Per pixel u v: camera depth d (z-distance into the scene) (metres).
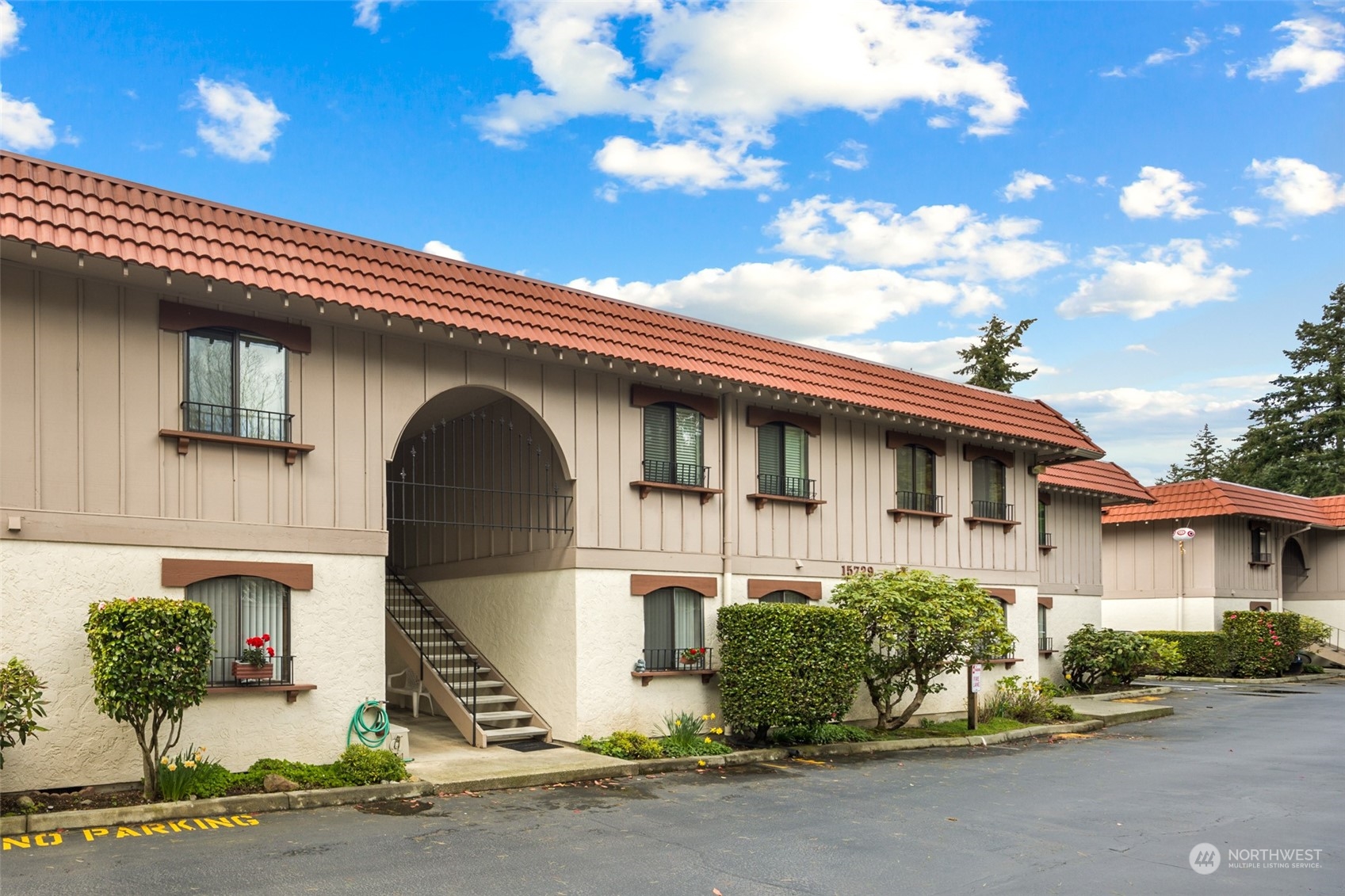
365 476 12.38
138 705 9.37
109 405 10.57
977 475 20.33
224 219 11.30
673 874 8.29
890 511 18.33
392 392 12.68
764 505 16.42
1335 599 35.47
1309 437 49.31
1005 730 17.39
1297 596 36.56
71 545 10.21
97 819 9.22
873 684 16.80
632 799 11.20
